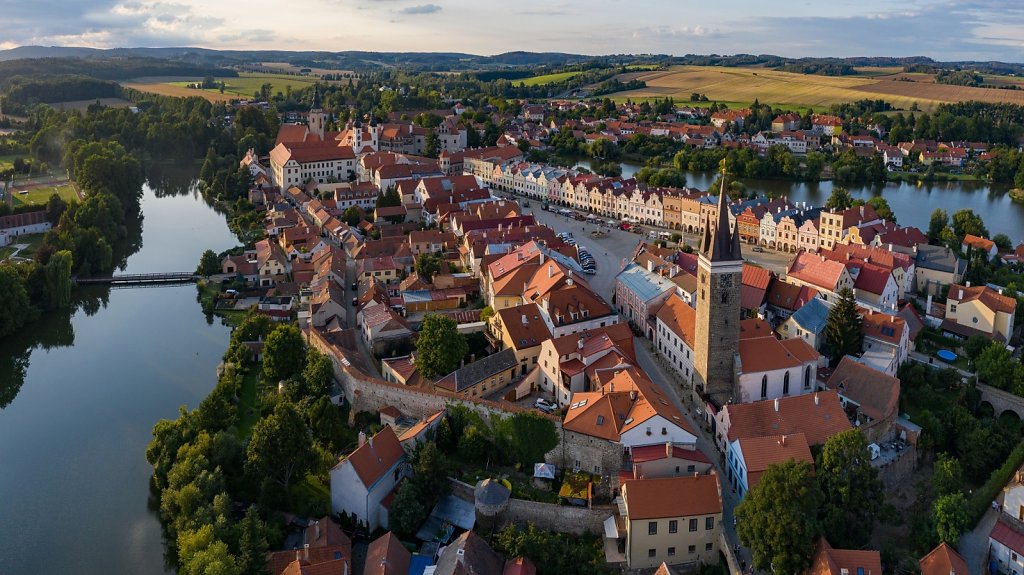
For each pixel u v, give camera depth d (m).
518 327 175.88
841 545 116.50
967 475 146.38
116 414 173.00
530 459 141.62
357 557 120.81
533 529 118.69
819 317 186.25
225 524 120.44
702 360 156.50
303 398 161.25
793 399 140.75
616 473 132.38
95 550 130.00
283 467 133.50
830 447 121.69
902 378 170.25
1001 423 158.00
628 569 119.50
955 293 197.62
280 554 116.12
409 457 139.25
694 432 149.25
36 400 180.00
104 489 146.38
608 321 186.38
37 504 141.75
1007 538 118.31
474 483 136.75
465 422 148.00
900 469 143.50
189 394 180.88
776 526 108.75
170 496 129.50
